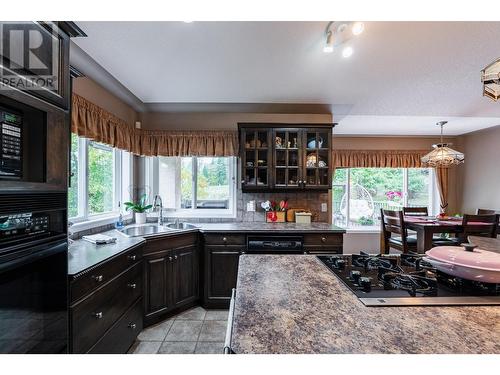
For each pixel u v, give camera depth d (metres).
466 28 1.64
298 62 2.13
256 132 3.14
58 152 1.17
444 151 3.78
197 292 2.77
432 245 3.34
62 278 1.19
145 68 2.24
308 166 3.15
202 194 3.49
